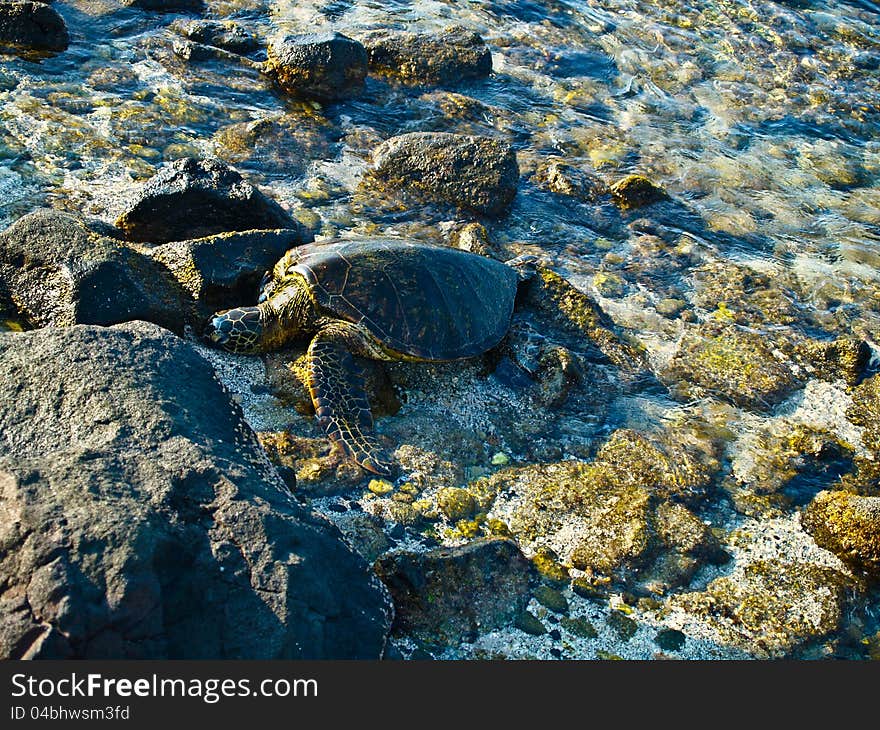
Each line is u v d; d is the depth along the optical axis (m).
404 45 10.47
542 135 9.80
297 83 9.53
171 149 8.22
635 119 10.47
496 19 12.28
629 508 5.39
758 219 8.95
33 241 5.72
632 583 5.00
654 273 7.94
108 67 9.38
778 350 7.18
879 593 5.25
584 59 11.58
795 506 5.76
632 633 4.70
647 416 6.31
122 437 4.01
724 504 5.70
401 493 5.27
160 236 6.89
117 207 7.22
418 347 5.78
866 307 7.83
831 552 5.42
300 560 3.78
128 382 4.30
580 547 5.13
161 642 3.43
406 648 4.36
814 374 6.98
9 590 3.32
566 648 4.56
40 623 3.24
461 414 5.97
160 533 3.54
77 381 4.24
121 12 10.47
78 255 5.61
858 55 12.55
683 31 12.68
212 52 9.96
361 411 5.55
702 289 7.81
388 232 7.74
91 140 8.05
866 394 6.79
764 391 6.70
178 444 4.06
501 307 6.39
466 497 5.34
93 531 3.43
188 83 9.43
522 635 4.59
